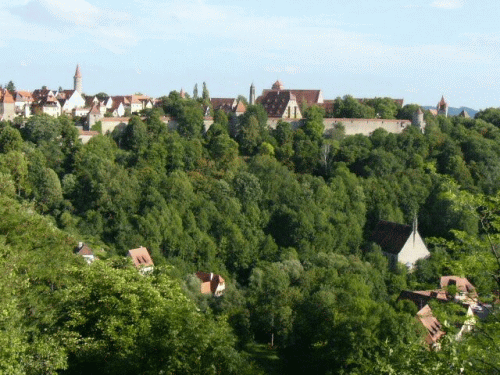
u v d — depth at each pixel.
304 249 119.25
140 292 42.25
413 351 28.48
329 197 133.50
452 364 27.02
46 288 45.41
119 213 121.19
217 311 84.38
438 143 166.75
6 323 32.78
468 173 146.12
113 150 153.62
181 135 169.12
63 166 141.88
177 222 119.56
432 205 137.38
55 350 33.84
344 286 84.25
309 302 75.06
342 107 194.75
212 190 133.75
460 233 31.78
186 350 34.03
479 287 30.14
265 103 198.38
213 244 117.56
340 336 62.97
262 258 119.62
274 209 131.62
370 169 152.12
